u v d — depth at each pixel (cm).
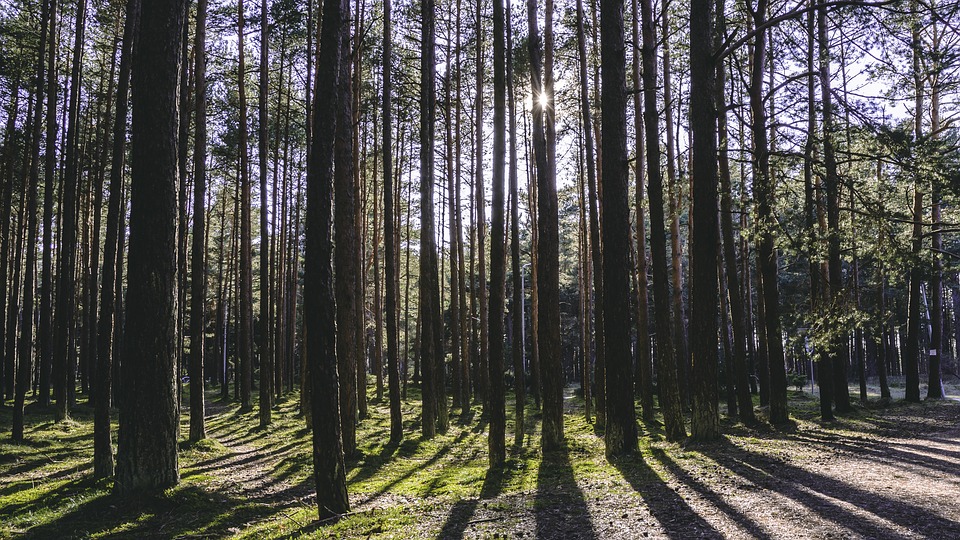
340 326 1451
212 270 4997
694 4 1227
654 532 615
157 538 782
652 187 1442
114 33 2205
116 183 1121
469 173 3128
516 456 1302
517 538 637
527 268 4850
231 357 6016
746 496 743
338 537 704
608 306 1155
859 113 1205
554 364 1353
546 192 1378
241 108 2142
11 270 2802
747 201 1344
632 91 1210
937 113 2098
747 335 2950
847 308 1323
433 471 1277
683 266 3709
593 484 914
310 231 823
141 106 937
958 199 1154
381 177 3588
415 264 4491
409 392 3597
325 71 831
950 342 5112
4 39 2023
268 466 1355
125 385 938
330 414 825
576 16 1988
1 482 1169
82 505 898
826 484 790
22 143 2447
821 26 1645
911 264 1226
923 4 1070
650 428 1803
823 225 1741
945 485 761
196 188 1725
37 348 3706
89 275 2866
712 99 1216
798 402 2461
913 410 1875
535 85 1402
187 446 1570
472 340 3322
